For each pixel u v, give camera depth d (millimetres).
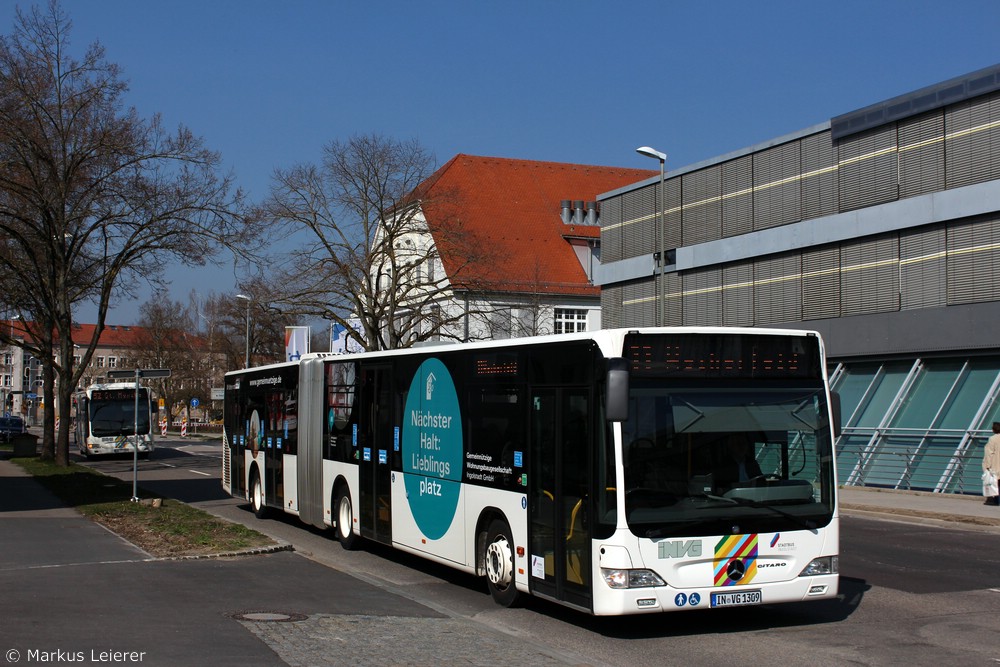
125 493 23688
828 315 31047
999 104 26094
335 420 15477
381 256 41375
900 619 9820
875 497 24172
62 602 9391
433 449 11969
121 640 7750
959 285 27000
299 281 38781
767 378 9109
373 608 9656
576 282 58688
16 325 47281
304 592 10508
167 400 77000
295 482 17250
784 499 8938
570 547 9000
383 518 13477
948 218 27203
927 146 28000
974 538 16875
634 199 39719
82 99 32906
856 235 29922
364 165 38750
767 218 33438
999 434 21797
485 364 10773
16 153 32406
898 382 28516
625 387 8094
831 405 9336
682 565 8531
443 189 41250
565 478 9125
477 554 10867
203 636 8008
